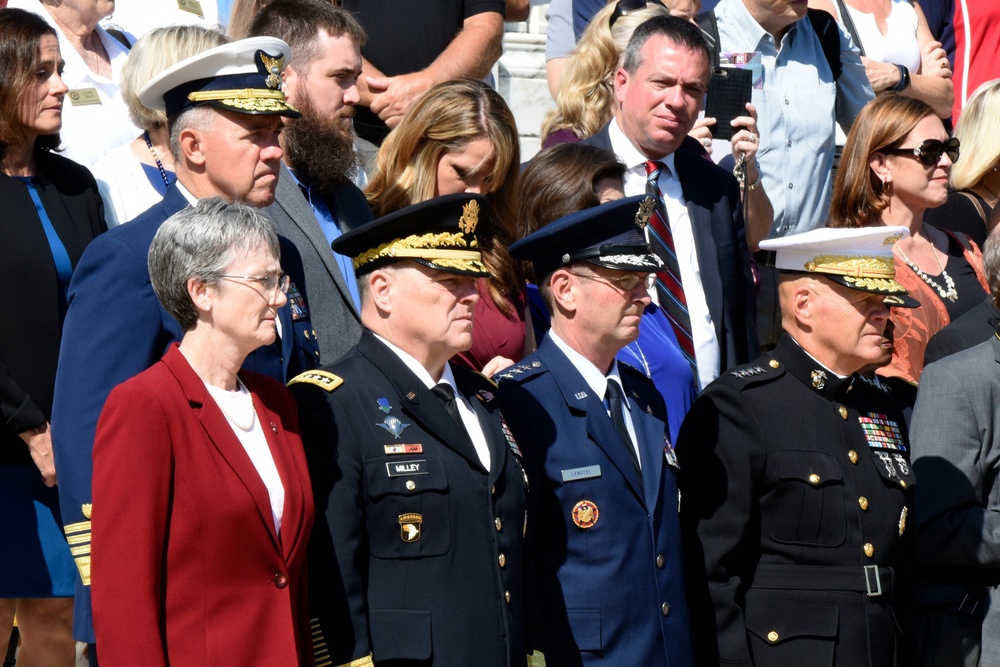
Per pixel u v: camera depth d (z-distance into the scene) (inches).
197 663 521.7
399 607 563.5
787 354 713.6
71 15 935.0
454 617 565.6
